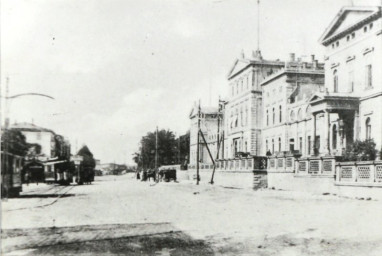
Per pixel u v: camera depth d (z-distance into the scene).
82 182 53.31
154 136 111.88
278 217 16.00
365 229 12.92
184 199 25.81
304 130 55.31
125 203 22.80
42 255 9.59
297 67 63.19
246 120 75.75
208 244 10.78
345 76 44.44
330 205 20.20
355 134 41.84
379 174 22.81
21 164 27.89
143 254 9.70
